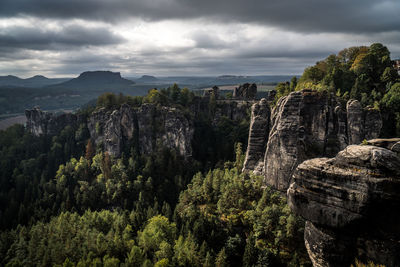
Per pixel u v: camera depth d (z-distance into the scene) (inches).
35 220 4397.1
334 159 1154.0
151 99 6269.7
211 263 2480.3
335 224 1088.2
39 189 5275.6
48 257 2684.5
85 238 3038.9
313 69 4571.9
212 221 3122.5
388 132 3398.1
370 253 1027.9
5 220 4616.1
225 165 4928.6
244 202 3228.3
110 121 5935.0
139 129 5979.3
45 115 7411.4
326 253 1137.4
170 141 5723.4
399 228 968.3
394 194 959.0
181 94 6776.6
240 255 2674.7
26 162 6195.9
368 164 1026.7
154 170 5324.8
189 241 2758.4
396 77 3932.1
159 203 4694.9
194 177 4606.3
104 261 2571.4
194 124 6373.0
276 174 3284.9
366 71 4151.1
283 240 2593.5
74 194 5036.9
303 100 3152.1
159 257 2719.0
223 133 6190.9
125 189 4968.0
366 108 3395.7
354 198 1029.8
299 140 3110.2
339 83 4146.2
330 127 3117.6
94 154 6151.6
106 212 3887.8
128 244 2913.4
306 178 1179.3
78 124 7042.3
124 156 5669.3
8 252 3034.0
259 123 3870.6
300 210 1202.6
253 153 3887.8
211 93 6983.3
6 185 5802.2
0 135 6998.0
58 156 6363.2
